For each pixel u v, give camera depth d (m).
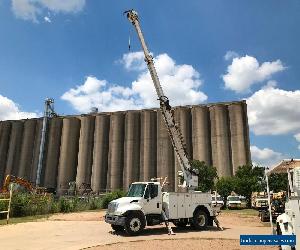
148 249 12.41
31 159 88.44
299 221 8.89
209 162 73.81
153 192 18.16
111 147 81.94
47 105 89.06
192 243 13.89
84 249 12.50
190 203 19.30
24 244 13.94
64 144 85.56
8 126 94.88
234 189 50.03
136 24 23.64
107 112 87.31
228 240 14.80
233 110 75.88
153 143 78.38
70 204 37.53
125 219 16.81
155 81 22.56
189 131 77.75
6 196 29.44
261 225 22.09
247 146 73.69
